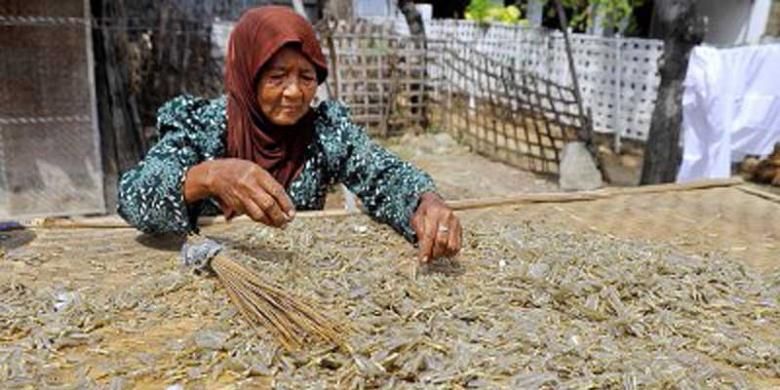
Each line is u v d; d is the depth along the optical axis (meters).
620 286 1.01
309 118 1.31
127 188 1.14
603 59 5.64
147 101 4.72
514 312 0.93
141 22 4.70
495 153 5.56
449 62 6.00
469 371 0.75
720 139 3.82
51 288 0.99
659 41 5.22
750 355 0.84
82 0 2.93
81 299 0.94
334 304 0.94
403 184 1.21
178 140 1.21
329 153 1.30
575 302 0.96
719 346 0.86
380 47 5.73
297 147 1.30
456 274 1.07
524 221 1.39
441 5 9.33
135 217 1.14
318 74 1.23
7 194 3.01
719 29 6.47
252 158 1.26
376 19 7.62
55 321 0.88
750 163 4.25
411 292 0.98
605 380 0.74
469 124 5.83
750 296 1.04
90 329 0.86
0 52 2.85
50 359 0.79
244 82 1.20
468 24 7.43
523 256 1.15
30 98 2.96
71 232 1.26
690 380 0.75
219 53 4.99
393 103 5.95
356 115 5.79
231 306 0.92
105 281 1.03
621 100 5.55
